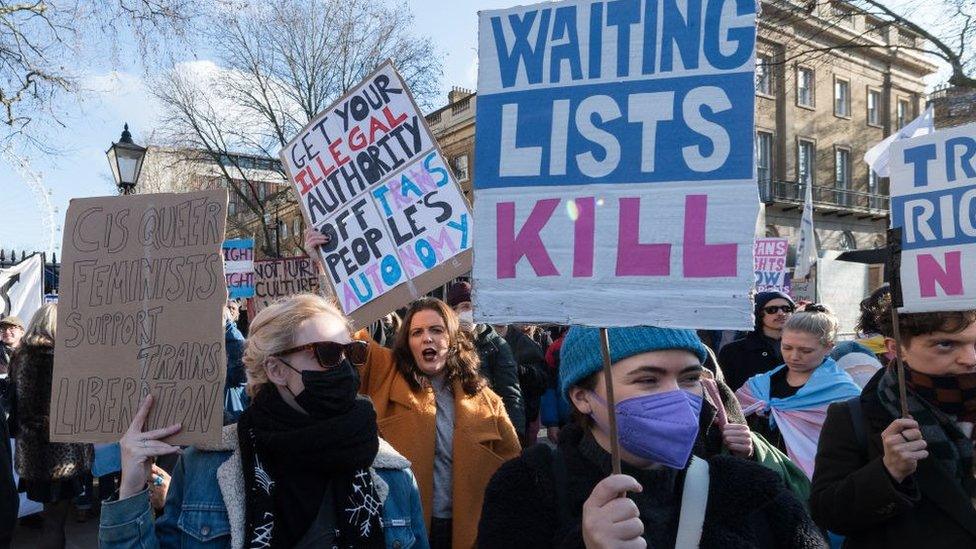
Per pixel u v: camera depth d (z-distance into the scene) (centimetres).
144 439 199
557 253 166
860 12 1518
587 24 170
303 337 208
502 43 176
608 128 166
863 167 3150
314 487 206
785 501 169
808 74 2975
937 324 227
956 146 250
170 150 2769
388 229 341
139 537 191
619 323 160
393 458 233
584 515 149
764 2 1592
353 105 352
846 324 1431
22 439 504
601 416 174
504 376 500
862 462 238
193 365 205
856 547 233
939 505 218
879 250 265
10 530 306
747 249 154
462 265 323
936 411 229
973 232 244
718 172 158
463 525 322
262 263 786
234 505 198
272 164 2842
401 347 346
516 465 179
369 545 211
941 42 1449
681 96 162
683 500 166
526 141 172
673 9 165
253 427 206
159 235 216
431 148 332
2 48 1189
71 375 216
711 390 254
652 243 160
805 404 346
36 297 912
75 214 224
